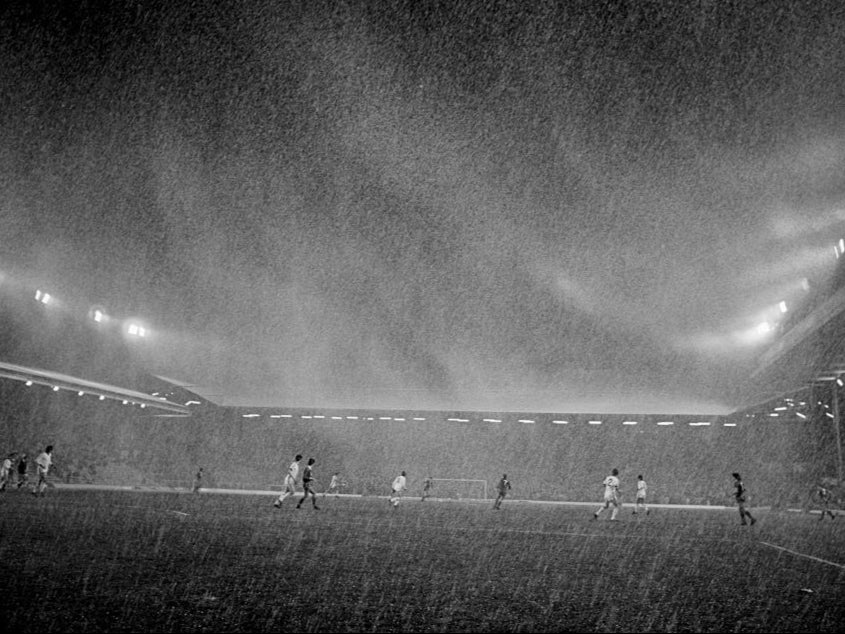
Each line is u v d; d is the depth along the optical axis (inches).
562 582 331.6
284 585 298.4
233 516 739.4
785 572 384.8
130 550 402.6
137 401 1546.5
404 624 227.6
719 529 771.4
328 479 1802.4
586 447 1756.9
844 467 1467.8
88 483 1545.3
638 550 502.3
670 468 1707.7
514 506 1370.6
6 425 1445.6
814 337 1194.6
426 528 667.4
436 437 1817.2
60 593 261.7
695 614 254.7
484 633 217.0
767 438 1653.5
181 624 217.6
